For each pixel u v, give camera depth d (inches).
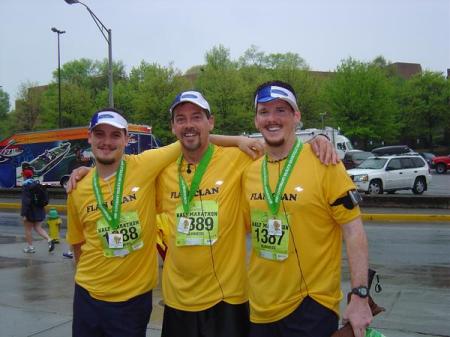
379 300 257.1
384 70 2687.0
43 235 428.5
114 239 136.9
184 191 133.4
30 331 214.2
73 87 2242.9
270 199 119.5
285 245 117.6
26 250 420.8
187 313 131.0
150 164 141.7
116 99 2197.3
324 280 118.4
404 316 229.6
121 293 137.8
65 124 2175.2
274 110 122.1
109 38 949.2
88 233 141.7
